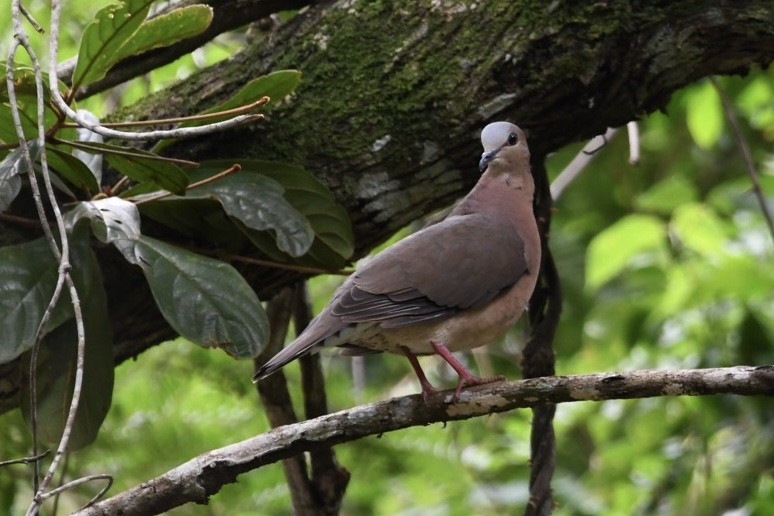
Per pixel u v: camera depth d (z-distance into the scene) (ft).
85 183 24.32
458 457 41.06
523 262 27.07
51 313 20.89
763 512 37.91
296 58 27.22
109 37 22.85
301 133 26.73
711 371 19.83
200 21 23.45
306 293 32.55
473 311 26.18
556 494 42.65
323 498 30.58
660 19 25.49
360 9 27.27
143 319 26.63
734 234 42.52
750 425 42.14
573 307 48.47
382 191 26.73
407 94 26.43
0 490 33.91
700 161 52.49
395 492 45.47
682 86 26.86
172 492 21.17
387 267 25.49
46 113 24.08
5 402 25.58
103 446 37.22
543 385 21.15
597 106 26.32
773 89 46.47
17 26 21.65
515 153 26.66
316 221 25.96
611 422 44.04
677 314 42.86
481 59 26.07
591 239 51.24
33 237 25.75
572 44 25.63
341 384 42.45
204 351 38.47
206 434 38.09
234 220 25.26
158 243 23.80
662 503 41.60
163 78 37.60
